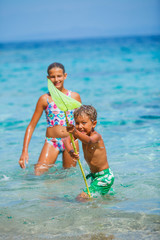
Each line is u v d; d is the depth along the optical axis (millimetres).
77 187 4008
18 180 4305
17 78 18156
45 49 58031
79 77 17984
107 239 2598
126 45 59469
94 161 3801
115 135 6402
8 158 5277
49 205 3389
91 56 33906
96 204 3375
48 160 4828
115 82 15312
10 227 2881
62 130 4891
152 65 22500
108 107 9453
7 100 11320
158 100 10289
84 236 2662
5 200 3562
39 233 2750
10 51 54906
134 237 2611
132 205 3301
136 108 9156
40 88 14156
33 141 6285
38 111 5078
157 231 2703
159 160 4844
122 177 4203
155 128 6855
